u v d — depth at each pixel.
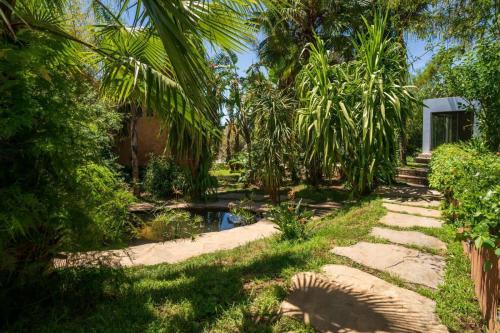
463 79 6.19
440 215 5.21
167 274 3.58
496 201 2.12
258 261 3.59
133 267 3.99
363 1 10.27
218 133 3.65
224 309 2.52
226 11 2.84
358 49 7.21
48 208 2.30
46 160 2.34
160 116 3.46
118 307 2.60
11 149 2.14
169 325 2.30
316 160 8.73
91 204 2.66
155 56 3.37
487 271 2.38
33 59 2.17
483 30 6.20
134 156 9.66
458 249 3.70
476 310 2.55
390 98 6.29
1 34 2.26
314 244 4.01
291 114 8.05
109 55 2.96
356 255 3.59
